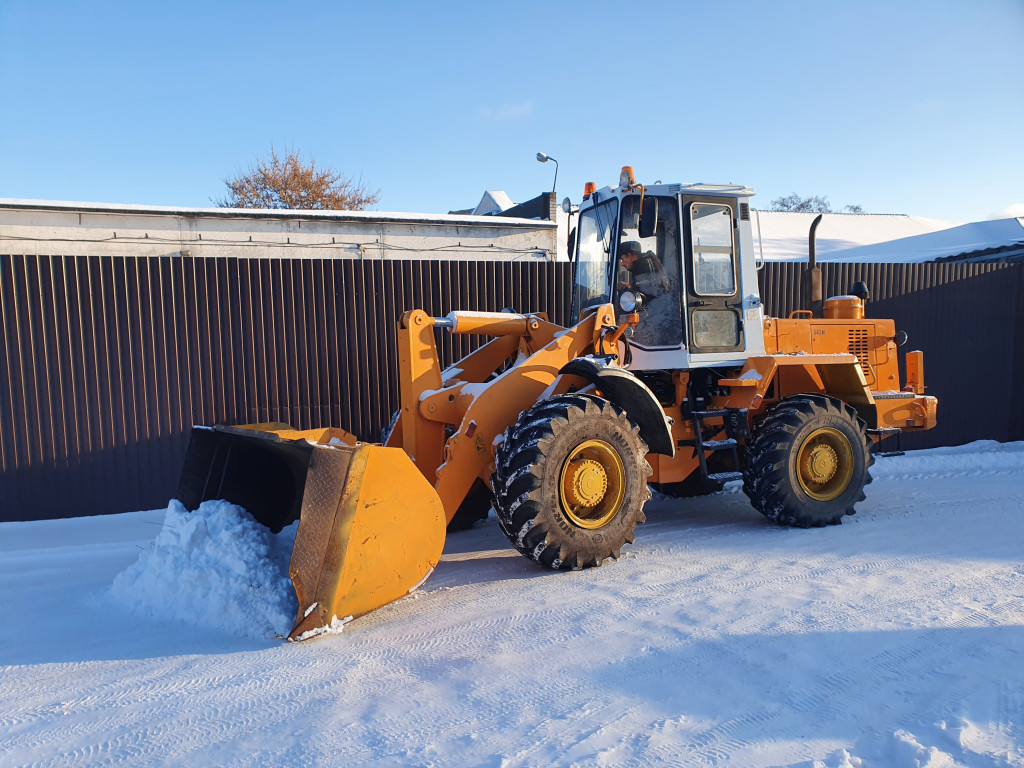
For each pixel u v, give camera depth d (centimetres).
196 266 686
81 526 618
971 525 548
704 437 582
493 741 246
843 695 277
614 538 457
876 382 654
